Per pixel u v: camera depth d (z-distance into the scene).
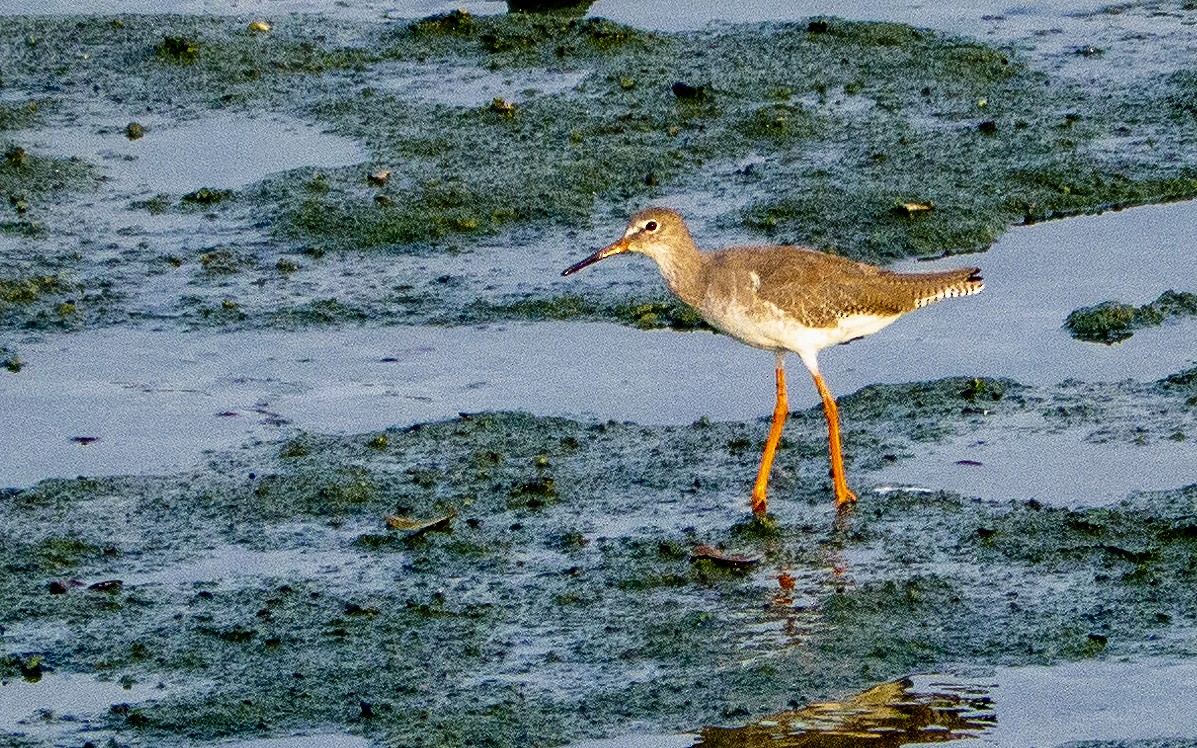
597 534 13.52
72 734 11.12
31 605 12.62
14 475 14.66
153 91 23.23
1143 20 24.86
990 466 14.38
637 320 17.56
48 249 19.08
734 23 24.97
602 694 11.44
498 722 11.13
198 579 12.98
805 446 14.97
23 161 20.94
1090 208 19.62
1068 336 16.77
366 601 12.62
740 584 12.73
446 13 25.23
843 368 16.50
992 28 24.64
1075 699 11.22
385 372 16.53
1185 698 11.16
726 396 15.98
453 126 21.83
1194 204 19.62
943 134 21.27
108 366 16.75
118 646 12.10
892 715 11.12
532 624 12.29
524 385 16.22
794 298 14.02
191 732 11.13
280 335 17.34
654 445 15.02
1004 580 12.66
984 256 18.64
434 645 12.05
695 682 11.53
